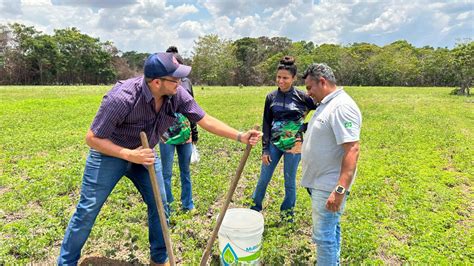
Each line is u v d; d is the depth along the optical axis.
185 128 5.42
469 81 40.44
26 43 77.88
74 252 3.82
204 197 6.59
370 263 4.30
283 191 7.21
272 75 81.19
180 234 5.08
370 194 7.32
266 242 4.65
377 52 86.06
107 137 3.58
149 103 3.58
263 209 6.18
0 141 12.12
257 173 8.59
